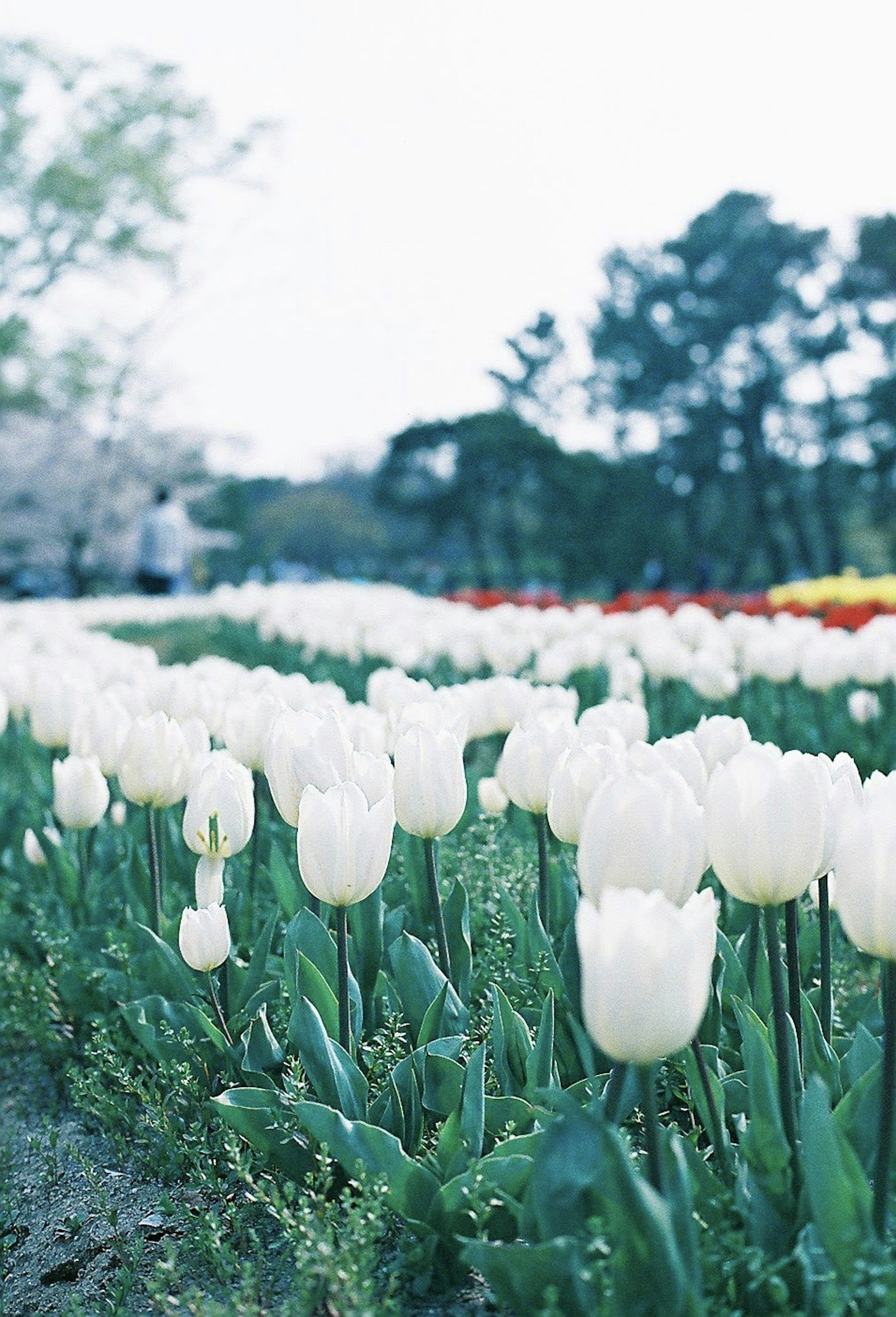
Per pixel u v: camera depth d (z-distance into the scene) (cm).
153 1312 230
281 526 7825
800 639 627
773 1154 186
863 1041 218
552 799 227
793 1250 179
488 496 6012
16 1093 348
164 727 299
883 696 643
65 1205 280
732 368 5469
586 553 5622
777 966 188
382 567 7331
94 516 4534
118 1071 292
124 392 4250
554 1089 187
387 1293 205
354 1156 208
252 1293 206
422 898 325
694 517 5581
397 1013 256
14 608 1805
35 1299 250
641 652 598
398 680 400
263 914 367
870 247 4966
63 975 334
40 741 388
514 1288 175
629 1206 151
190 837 256
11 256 3828
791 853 178
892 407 4778
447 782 239
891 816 167
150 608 2141
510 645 629
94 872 401
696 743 276
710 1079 212
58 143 3788
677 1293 151
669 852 174
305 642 1091
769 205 5491
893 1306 152
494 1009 240
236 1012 284
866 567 5597
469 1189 200
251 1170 252
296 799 246
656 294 5569
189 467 4747
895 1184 187
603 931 148
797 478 5416
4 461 4247
